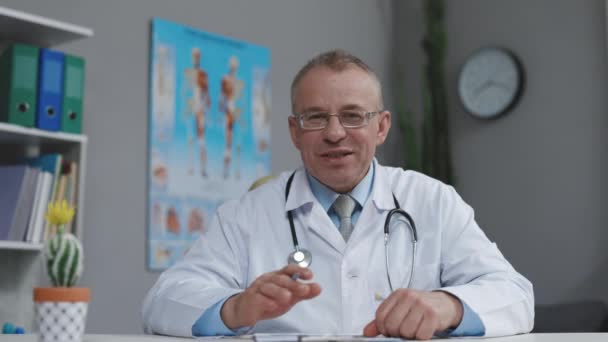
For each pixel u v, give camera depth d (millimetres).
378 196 1515
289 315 1418
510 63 3662
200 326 1209
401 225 1510
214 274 1477
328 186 1519
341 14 3943
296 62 3684
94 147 2877
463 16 3938
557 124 3508
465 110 3850
